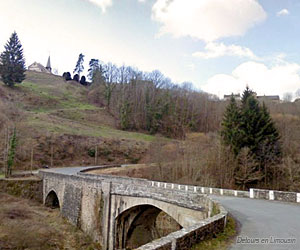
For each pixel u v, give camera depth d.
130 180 27.03
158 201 17.19
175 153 46.06
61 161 52.25
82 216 25.58
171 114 77.06
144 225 23.38
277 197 18.80
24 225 22.11
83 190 26.05
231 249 7.86
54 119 68.75
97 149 58.19
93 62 128.25
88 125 72.75
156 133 73.94
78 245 21.45
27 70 121.44
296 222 11.73
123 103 80.81
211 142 47.88
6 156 42.12
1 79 86.56
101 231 22.66
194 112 74.56
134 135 70.25
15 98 78.06
